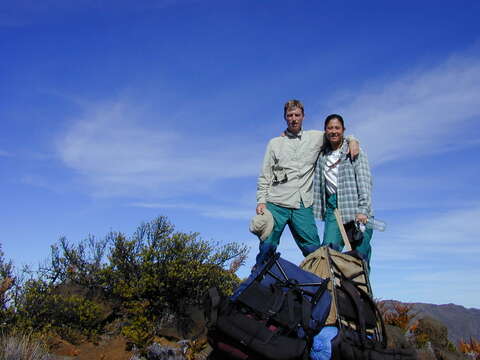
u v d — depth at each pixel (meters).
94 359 7.26
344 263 4.48
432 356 8.59
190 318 9.01
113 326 8.96
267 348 3.52
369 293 4.48
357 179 5.54
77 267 9.72
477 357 9.55
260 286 3.98
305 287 4.06
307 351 3.67
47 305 8.48
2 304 8.23
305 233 5.78
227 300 3.83
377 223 5.52
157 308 9.09
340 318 4.00
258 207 5.80
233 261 10.47
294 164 5.80
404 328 9.88
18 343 6.52
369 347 3.87
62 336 8.29
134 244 9.56
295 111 5.87
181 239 9.66
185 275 9.01
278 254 4.25
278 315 3.75
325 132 5.82
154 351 6.76
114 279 9.52
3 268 8.82
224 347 3.74
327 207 5.85
